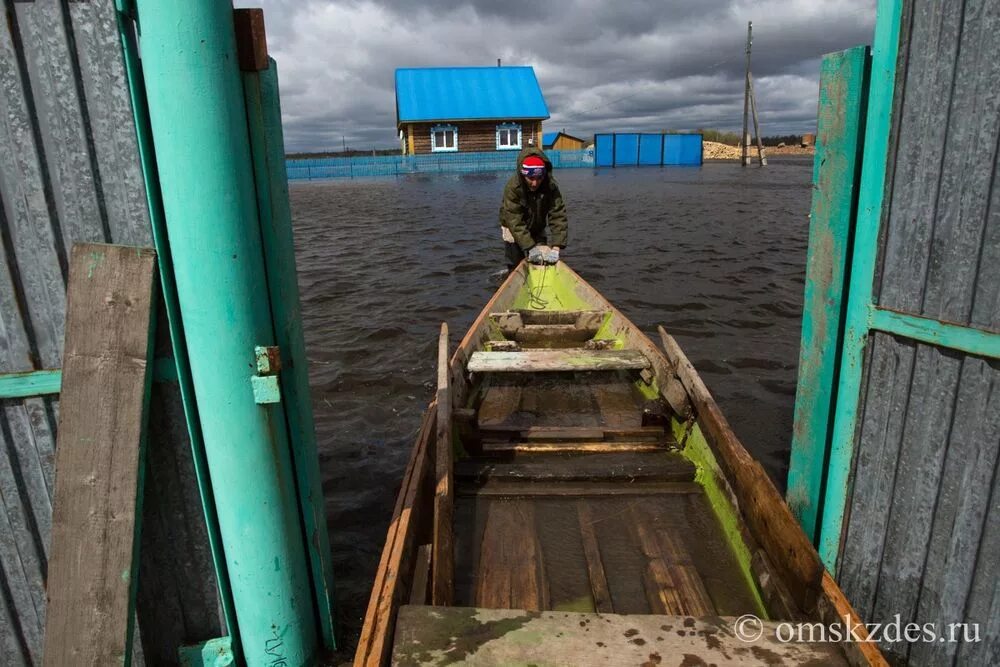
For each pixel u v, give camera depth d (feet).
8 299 5.64
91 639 5.67
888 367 6.48
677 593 7.80
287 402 6.70
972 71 5.24
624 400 13.38
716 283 29.27
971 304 5.44
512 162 122.21
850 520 7.24
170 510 6.50
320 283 31.01
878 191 6.34
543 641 5.80
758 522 7.66
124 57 5.27
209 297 5.71
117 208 5.63
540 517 9.35
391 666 5.57
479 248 40.57
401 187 99.71
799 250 37.37
